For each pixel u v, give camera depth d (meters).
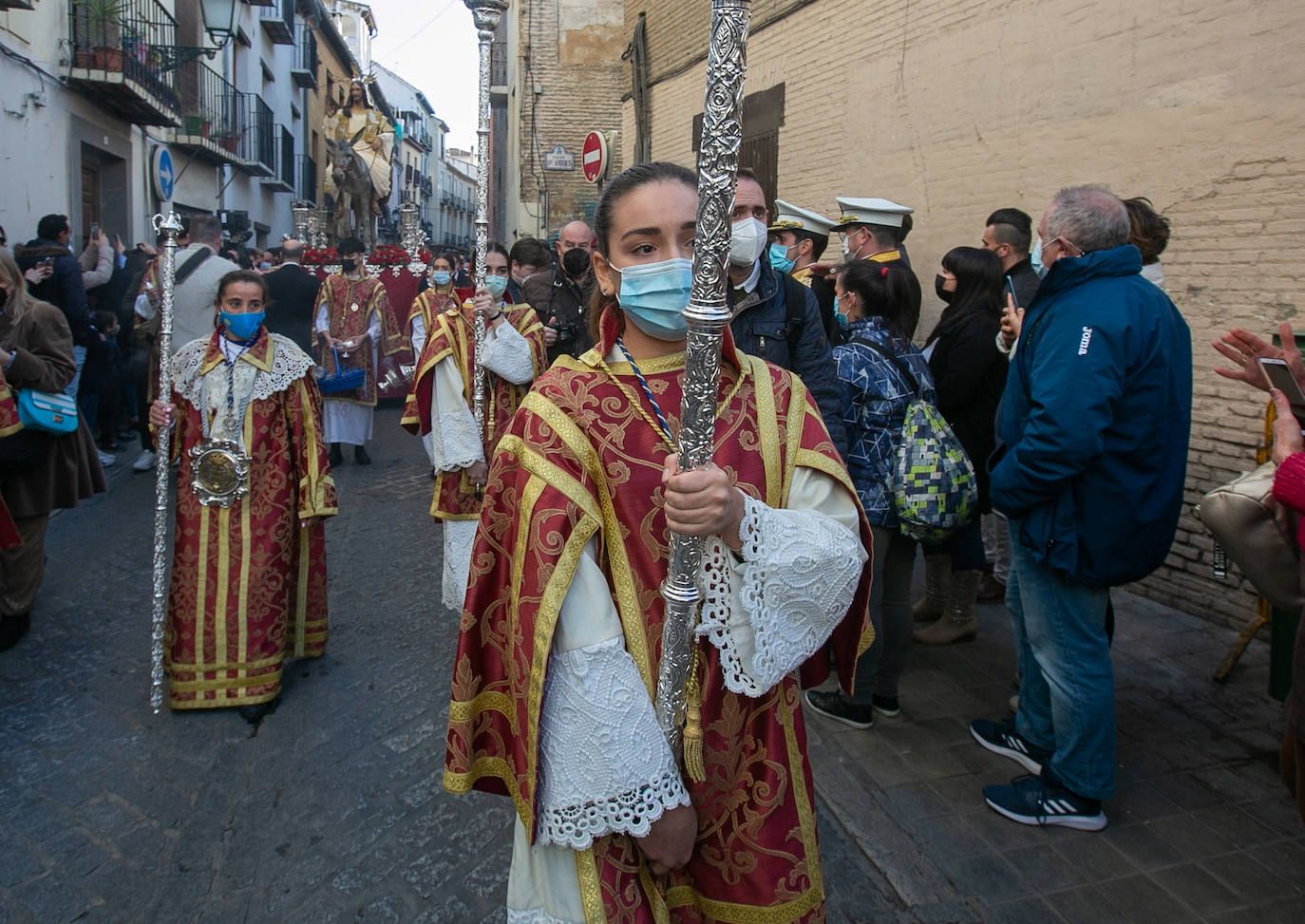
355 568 5.67
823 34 7.50
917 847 2.89
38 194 10.33
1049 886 2.71
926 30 6.27
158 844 2.99
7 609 4.36
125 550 5.85
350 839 3.02
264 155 21.56
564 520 1.50
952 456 3.40
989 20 5.67
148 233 14.66
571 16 17.19
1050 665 2.96
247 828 3.08
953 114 6.04
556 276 5.49
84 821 3.11
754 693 1.51
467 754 1.61
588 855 1.52
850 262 3.71
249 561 3.82
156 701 3.85
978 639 4.49
